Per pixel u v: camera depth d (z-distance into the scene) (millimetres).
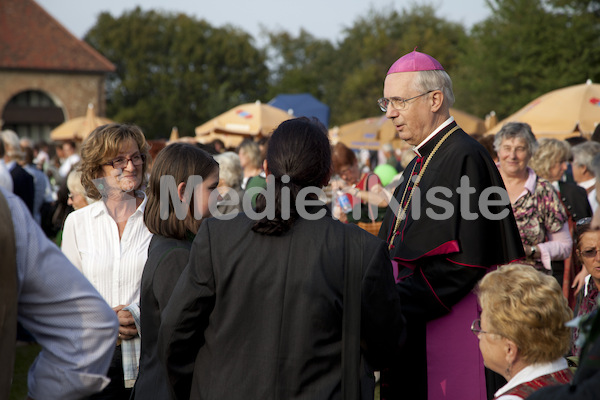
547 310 2416
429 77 3561
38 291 2059
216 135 15883
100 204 3904
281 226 2533
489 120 14203
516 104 39969
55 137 21312
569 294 5086
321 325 2480
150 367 2996
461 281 3303
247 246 2564
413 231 3424
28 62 48562
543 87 38562
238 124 14539
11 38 49188
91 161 3840
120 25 72562
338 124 65438
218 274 2553
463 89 45750
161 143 8070
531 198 4746
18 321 2121
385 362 2711
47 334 2105
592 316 1746
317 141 2635
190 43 71938
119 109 70562
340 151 6898
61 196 6340
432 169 3521
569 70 37594
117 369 3582
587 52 37312
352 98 66500
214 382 2525
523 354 2469
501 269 2637
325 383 2482
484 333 2564
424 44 64938
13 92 48531
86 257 3812
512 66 41031
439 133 3598
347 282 2523
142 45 71062
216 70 74000
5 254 1927
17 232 2012
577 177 6430
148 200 3236
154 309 3025
